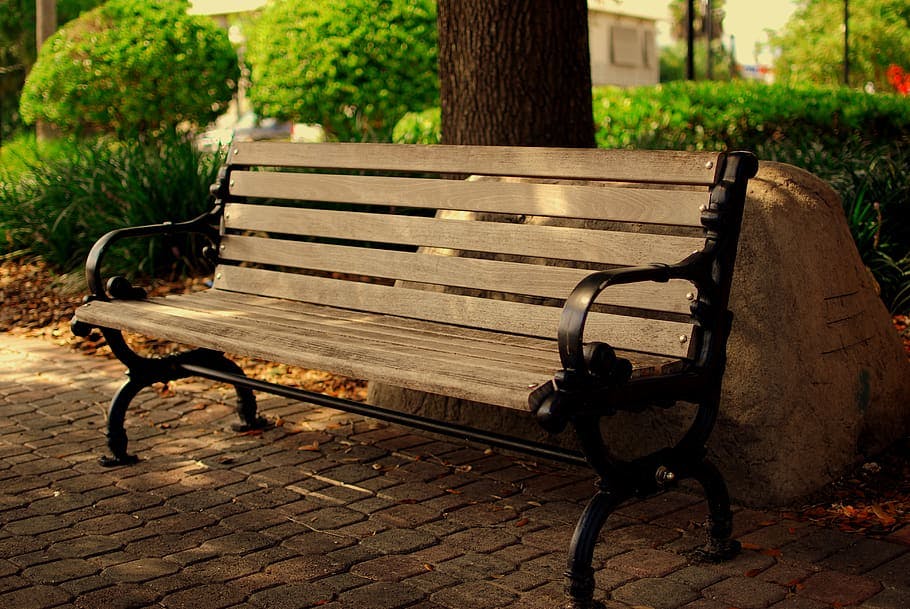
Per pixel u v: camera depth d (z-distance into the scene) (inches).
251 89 417.1
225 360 167.0
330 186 158.9
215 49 400.8
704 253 113.8
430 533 128.6
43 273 299.0
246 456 159.6
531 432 155.7
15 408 187.6
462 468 152.7
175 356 161.0
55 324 257.4
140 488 145.8
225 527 131.0
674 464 112.7
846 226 151.4
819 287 139.9
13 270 303.4
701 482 117.0
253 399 172.9
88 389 200.2
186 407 186.4
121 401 155.5
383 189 152.3
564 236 131.0
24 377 210.1
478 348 128.3
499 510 136.3
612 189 126.4
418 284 167.9
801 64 1464.1
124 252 281.6
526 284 134.9
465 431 125.7
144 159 312.7
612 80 1567.4
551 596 110.2
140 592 111.6
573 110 192.1
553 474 149.8
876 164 250.4
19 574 116.9
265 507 138.0
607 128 361.4
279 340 132.5
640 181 122.8
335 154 158.6
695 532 127.5
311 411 183.6
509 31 188.1
